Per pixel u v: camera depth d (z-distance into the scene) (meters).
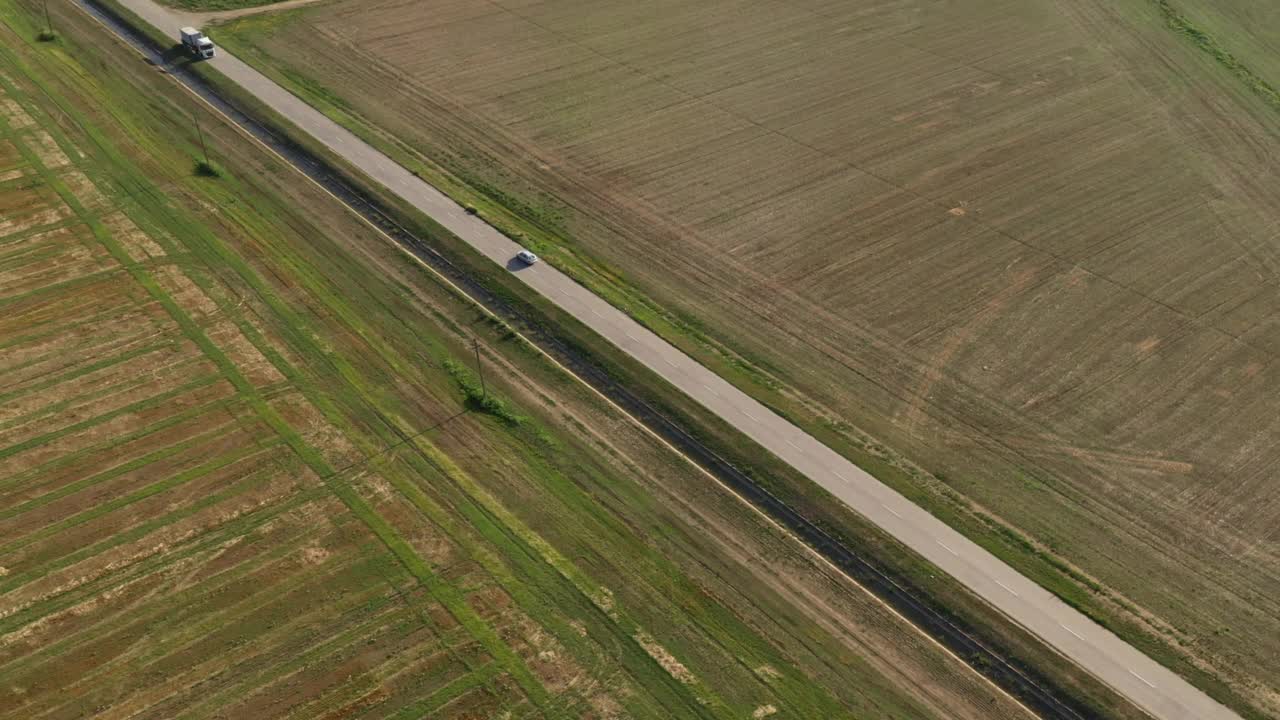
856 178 80.31
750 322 65.44
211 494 53.03
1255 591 49.75
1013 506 53.75
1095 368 62.66
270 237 71.31
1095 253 72.69
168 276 67.12
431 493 53.34
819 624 47.84
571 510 52.75
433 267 69.50
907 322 65.88
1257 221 76.81
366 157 80.00
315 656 45.75
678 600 48.56
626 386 60.28
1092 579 49.97
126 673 45.00
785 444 56.66
